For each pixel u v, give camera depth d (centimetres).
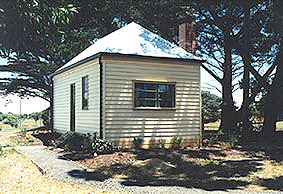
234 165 1109
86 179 845
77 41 2880
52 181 816
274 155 1323
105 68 1231
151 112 1312
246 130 2078
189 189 766
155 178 886
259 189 788
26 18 554
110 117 1230
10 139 1966
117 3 2894
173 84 1369
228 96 2248
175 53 1408
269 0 1977
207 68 2441
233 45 2172
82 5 2525
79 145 1379
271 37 2134
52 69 3016
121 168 978
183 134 1381
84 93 1438
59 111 1866
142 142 1284
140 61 1295
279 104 1934
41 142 1739
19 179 837
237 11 1973
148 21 2392
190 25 1784
